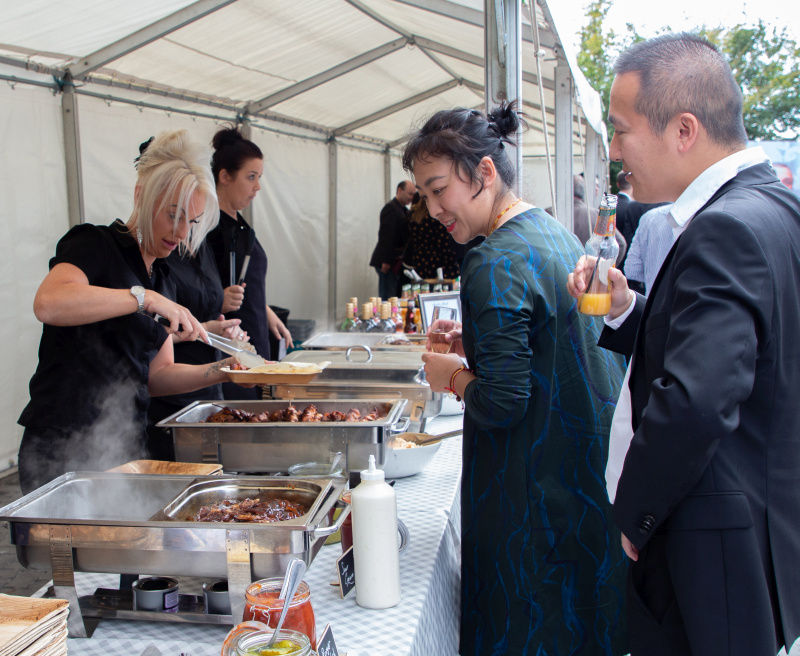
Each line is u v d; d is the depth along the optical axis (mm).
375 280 9672
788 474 1135
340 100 7094
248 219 6480
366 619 1272
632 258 3836
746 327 1020
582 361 1512
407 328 5129
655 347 1168
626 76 1211
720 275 1038
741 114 1198
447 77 7730
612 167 15953
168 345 2279
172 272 2547
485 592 1559
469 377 1591
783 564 1126
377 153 9477
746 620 1081
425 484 2070
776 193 1148
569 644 1510
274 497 1502
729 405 1001
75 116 4145
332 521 1521
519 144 1786
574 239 1637
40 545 1241
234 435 1958
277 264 7047
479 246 1515
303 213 7512
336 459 1899
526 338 1436
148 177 1949
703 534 1097
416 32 5938
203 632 1247
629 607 1247
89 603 1305
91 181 4324
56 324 1813
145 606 1285
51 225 4074
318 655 1055
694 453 1019
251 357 2273
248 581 1229
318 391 2699
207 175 1999
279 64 5496
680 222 1201
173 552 1233
